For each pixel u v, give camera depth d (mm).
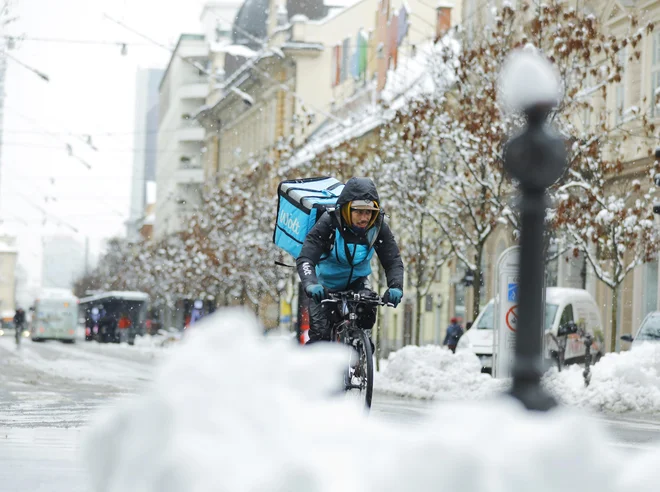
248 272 104875
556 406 4809
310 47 154625
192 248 125500
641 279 63844
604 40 53281
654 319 48312
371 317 18125
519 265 5043
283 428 4328
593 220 51031
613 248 51688
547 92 4914
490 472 3865
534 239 5012
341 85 141500
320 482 3939
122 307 158375
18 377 43281
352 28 156000
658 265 62656
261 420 4309
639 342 47719
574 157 51969
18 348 112375
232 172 119375
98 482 4312
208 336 4617
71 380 42062
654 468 3982
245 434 4238
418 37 121188
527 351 4949
